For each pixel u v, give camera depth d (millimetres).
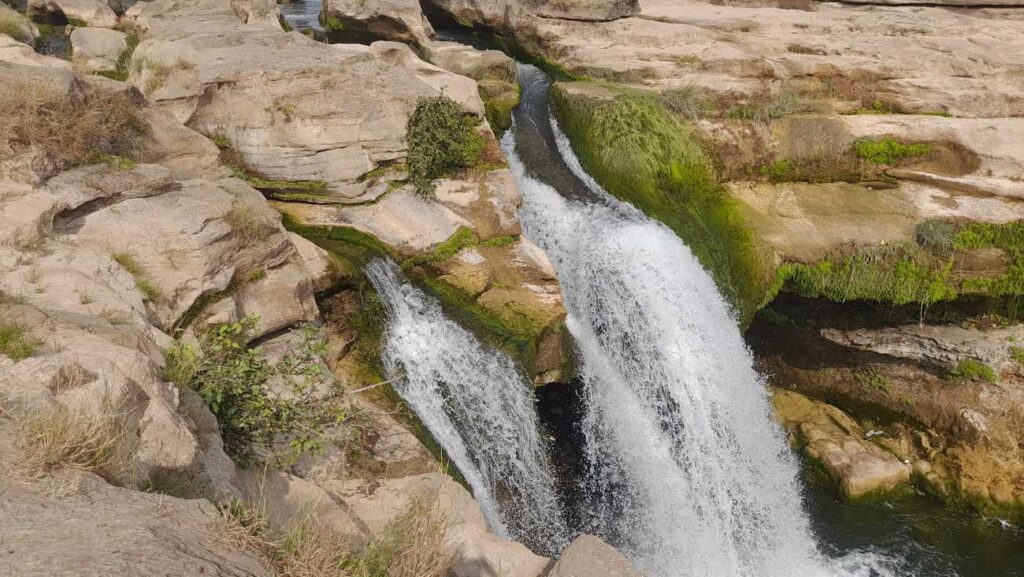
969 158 15398
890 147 15648
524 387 11594
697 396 13492
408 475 9047
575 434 12625
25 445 4273
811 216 15156
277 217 10391
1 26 16797
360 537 6879
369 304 11234
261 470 6988
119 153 10438
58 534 3598
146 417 5391
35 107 9094
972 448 14117
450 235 12578
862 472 14039
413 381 11070
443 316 11844
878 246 14516
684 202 15031
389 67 13547
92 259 8281
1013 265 14359
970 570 12625
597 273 13555
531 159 15562
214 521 4172
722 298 14117
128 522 3801
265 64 12523
